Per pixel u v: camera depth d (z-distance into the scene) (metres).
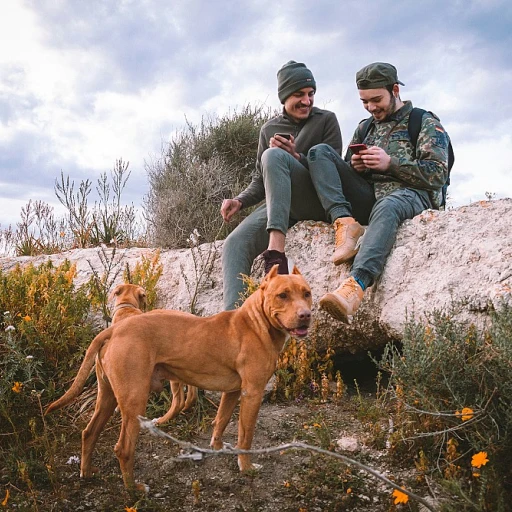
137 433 3.13
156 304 5.43
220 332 3.37
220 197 8.24
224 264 4.99
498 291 3.88
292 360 4.56
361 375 5.04
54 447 3.53
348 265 4.76
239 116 9.55
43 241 8.38
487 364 3.33
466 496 2.77
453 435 3.36
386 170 4.80
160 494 3.22
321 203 4.93
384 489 3.20
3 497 3.17
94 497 3.19
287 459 3.55
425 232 4.53
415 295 4.34
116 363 3.12
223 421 3.58
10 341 4.06
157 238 7.83
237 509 3.07
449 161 5.17
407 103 5.14
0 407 3.77
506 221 4.29
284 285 3.35
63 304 4.71
